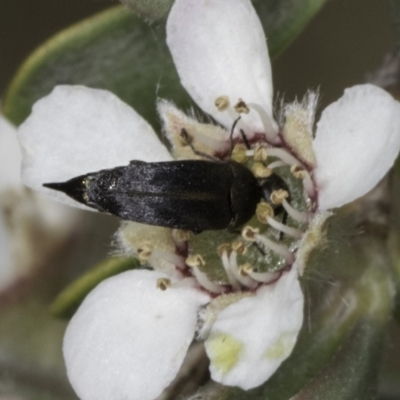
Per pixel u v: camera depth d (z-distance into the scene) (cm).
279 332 7
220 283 7
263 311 7
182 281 7
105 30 7
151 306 7
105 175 7
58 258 8
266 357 7
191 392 7
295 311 7
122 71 7
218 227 7
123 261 7
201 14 7
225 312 7
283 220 7
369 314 7
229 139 7
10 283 8
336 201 7
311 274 7
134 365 7
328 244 7
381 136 7
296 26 7
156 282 7
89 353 7
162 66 7
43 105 7
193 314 7
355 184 7
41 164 7
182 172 7
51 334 8
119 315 7
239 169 7
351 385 7
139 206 7
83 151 7
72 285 7
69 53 7
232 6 7
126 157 7
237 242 7
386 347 7
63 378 8
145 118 7
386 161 7
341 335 7
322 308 7
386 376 7
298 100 7
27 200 8
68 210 8
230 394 7
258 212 7
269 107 7
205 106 7
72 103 7
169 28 7
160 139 7
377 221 7
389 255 7
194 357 7
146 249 7
